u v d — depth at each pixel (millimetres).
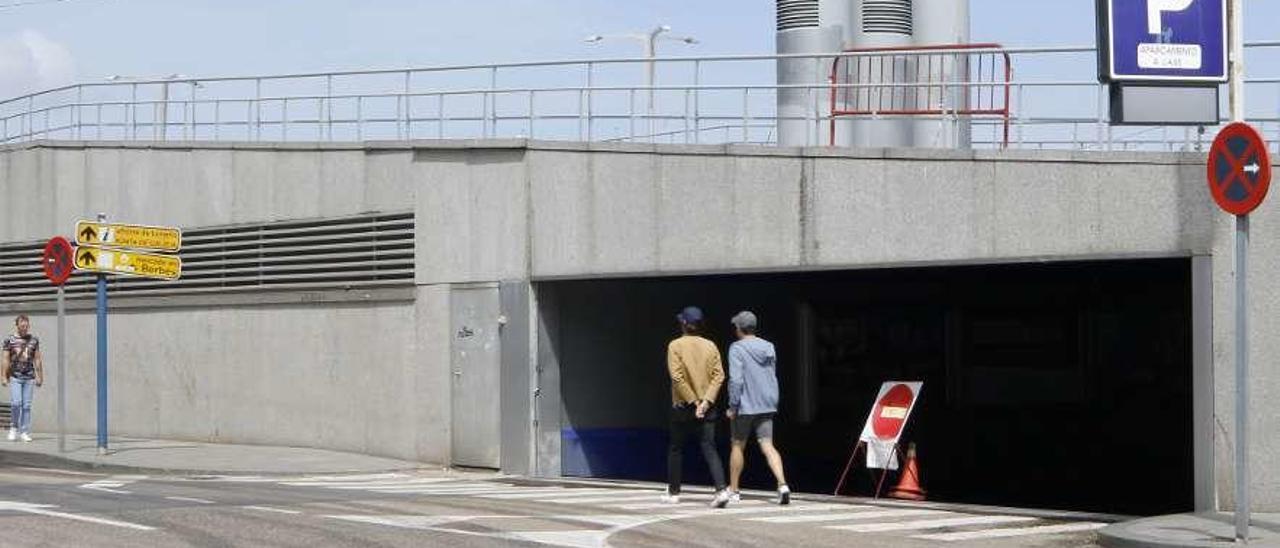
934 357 27375
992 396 27297
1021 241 18516
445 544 12984
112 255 23672
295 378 25656
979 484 27297
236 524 14000
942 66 22078
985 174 18844
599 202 21938
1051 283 26328
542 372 22297
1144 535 14195
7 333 31078
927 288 27172
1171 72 15688
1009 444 27328
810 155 20328
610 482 20797
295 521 14297
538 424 22219
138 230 24016
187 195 27312
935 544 14109
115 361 28797
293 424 25703
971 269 22750
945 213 19188
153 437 28094
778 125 22234
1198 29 15719
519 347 22266
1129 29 15633
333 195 24922
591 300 23156
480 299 22797
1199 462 16641
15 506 15320
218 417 26922
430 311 23453
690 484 24641
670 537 14023
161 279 27844
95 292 29281
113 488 18062
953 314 27266
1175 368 25859
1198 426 16672
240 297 26422
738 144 20922
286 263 25688
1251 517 15805
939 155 19219
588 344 23094
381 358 24219
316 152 25203
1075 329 26766
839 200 20109
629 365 23625
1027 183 18438
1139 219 17438
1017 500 26922
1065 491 26875
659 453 24016
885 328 27375
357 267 24547
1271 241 16594
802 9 28016
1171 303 25844
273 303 25953
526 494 18562
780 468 17391
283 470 22078
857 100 23234
